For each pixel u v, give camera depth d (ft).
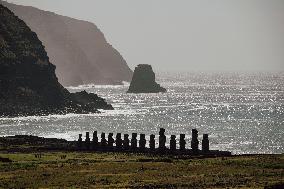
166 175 477.36
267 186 387.75
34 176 494.18
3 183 462.19
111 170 516.32
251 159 559.38
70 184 447.83
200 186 410.72
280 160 543.39
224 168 505.25
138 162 571.28
